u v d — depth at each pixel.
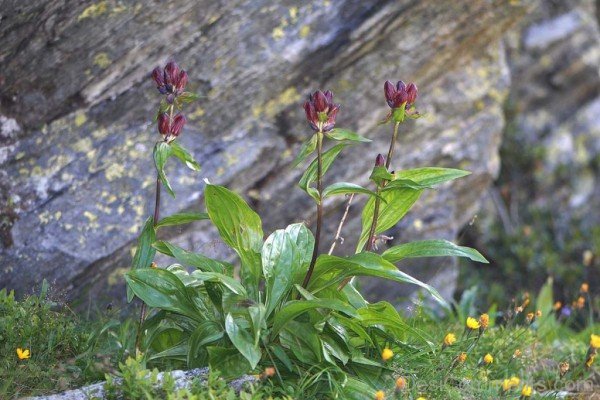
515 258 10.00
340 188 4.02
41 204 5.57
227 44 6.02
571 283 9.74
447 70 7.05
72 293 5.66
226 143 6.20
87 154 5.75
